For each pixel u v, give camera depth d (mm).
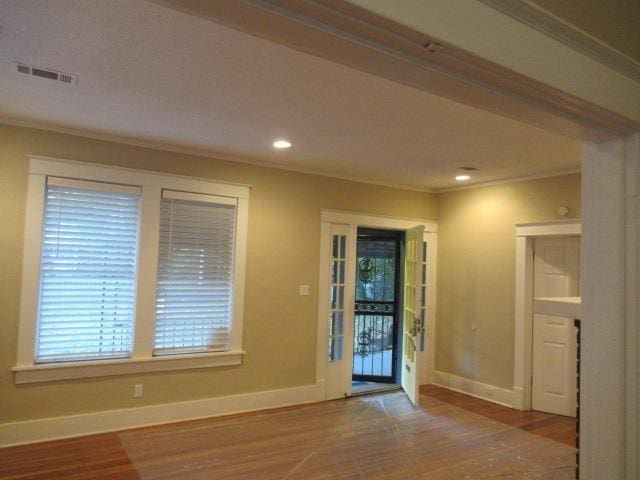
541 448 3883
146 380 4125
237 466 3414
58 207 3777
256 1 767
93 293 3916
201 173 4398
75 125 3656
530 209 4980
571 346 4773
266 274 4766
